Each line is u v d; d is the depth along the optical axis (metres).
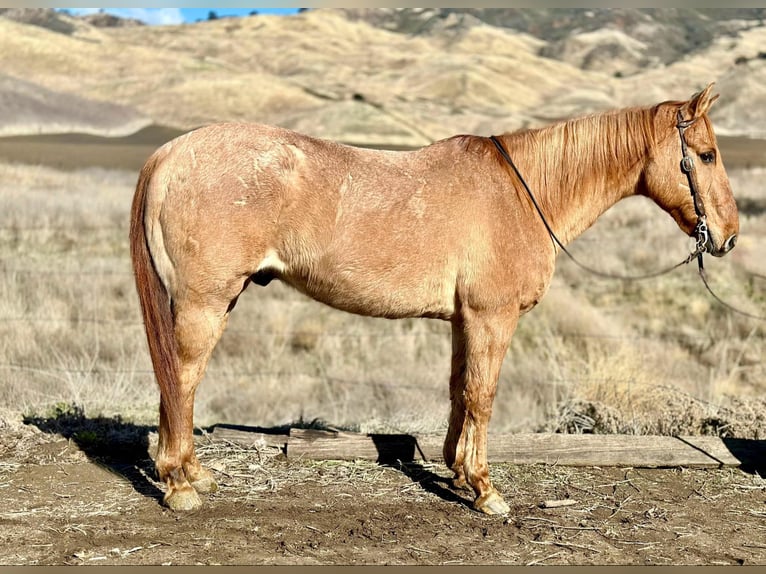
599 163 4.78
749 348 9.64
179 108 69.94
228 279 4.20
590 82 148.00
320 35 196.25
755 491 5.01
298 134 4.43
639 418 6.35
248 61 173.12
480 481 4.56
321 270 4.36
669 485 5.08
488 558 3.92
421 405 7.21
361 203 4.32
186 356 4.27
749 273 12.41
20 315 8.56
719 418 6.18
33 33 96.50
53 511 4.28
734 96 62.25
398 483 4.97
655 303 11.37
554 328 9.80
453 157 4.59
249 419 7.05
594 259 13.35
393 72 151.62
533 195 4.69
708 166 4.79
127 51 95.75
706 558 4.01
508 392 7.77
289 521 4.28
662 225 15.80
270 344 9.22
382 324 10.51
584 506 4.69
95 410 6.24
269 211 4.21
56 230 13.94
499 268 4.43
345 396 7.64
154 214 4.20
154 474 4.94
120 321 9.27
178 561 3.71
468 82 128.88
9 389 6.59
